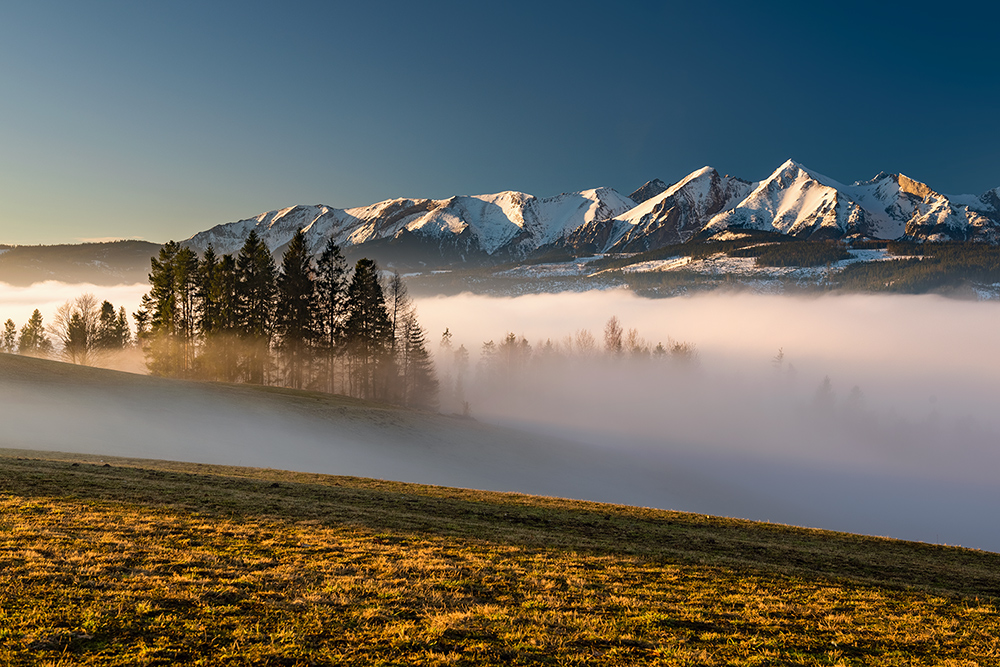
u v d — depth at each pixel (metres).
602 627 10.01
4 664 6.95
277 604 9.66
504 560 14.28
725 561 16.44
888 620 11.97
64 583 9.61
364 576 11.74
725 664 8.98
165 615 8.77
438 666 7.97
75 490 17.11
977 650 10.63
